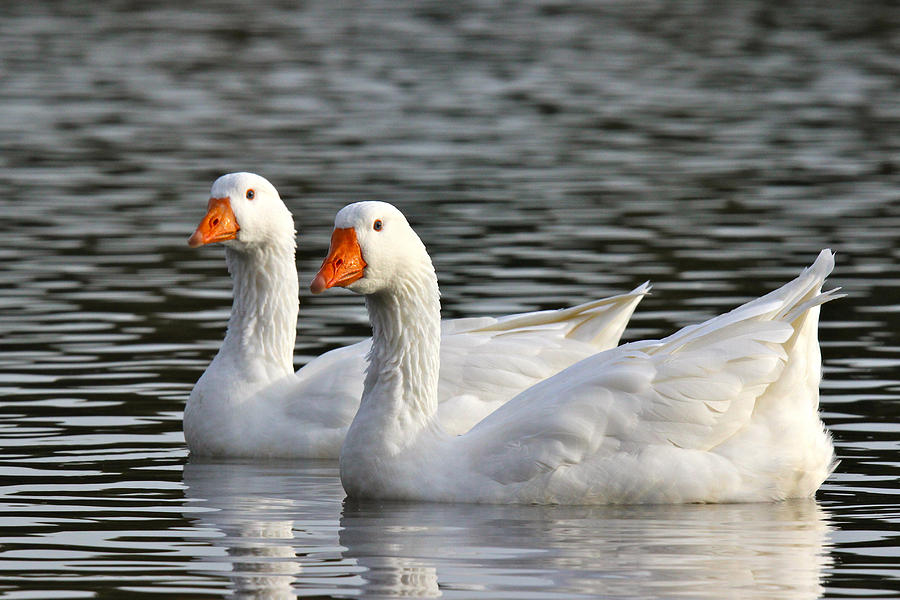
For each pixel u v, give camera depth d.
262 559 9.70
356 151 31.94
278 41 53.12
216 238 13.87
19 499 11.34
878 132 34.28
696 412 11.03
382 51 50.50
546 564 9.54
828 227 23.55
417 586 9.07
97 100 40.00
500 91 41.88
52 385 15.06
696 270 20.42
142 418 14.07
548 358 13.62
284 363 14.11
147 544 10.11
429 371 11.67
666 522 10.62
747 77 44.31
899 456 12.42
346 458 11.69
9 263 21.20
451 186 27.62
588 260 21.12
